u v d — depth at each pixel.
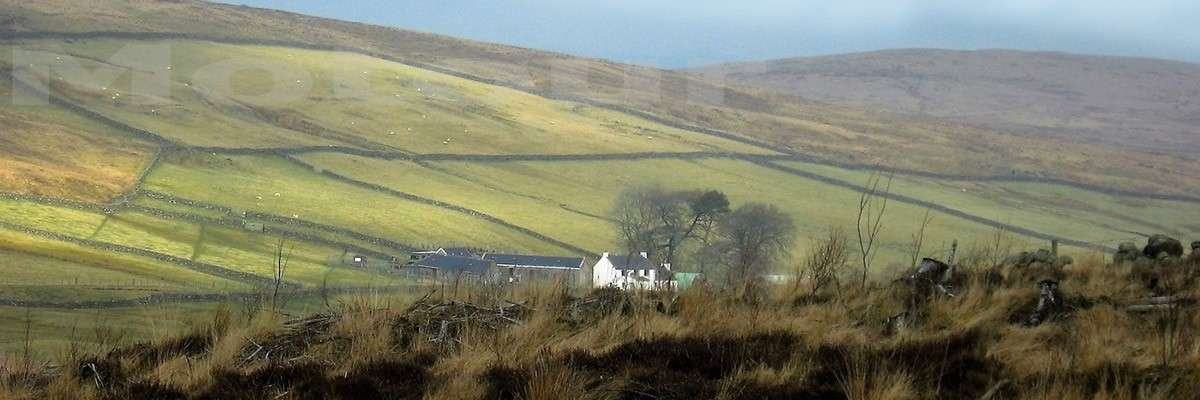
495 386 16.88
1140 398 15.69
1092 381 16.83
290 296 25.42
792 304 23.64
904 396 16.06
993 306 22.31
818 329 20.53
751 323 20.94
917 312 21.84
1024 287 24.08
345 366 18.92
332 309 23.84
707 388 16.70
